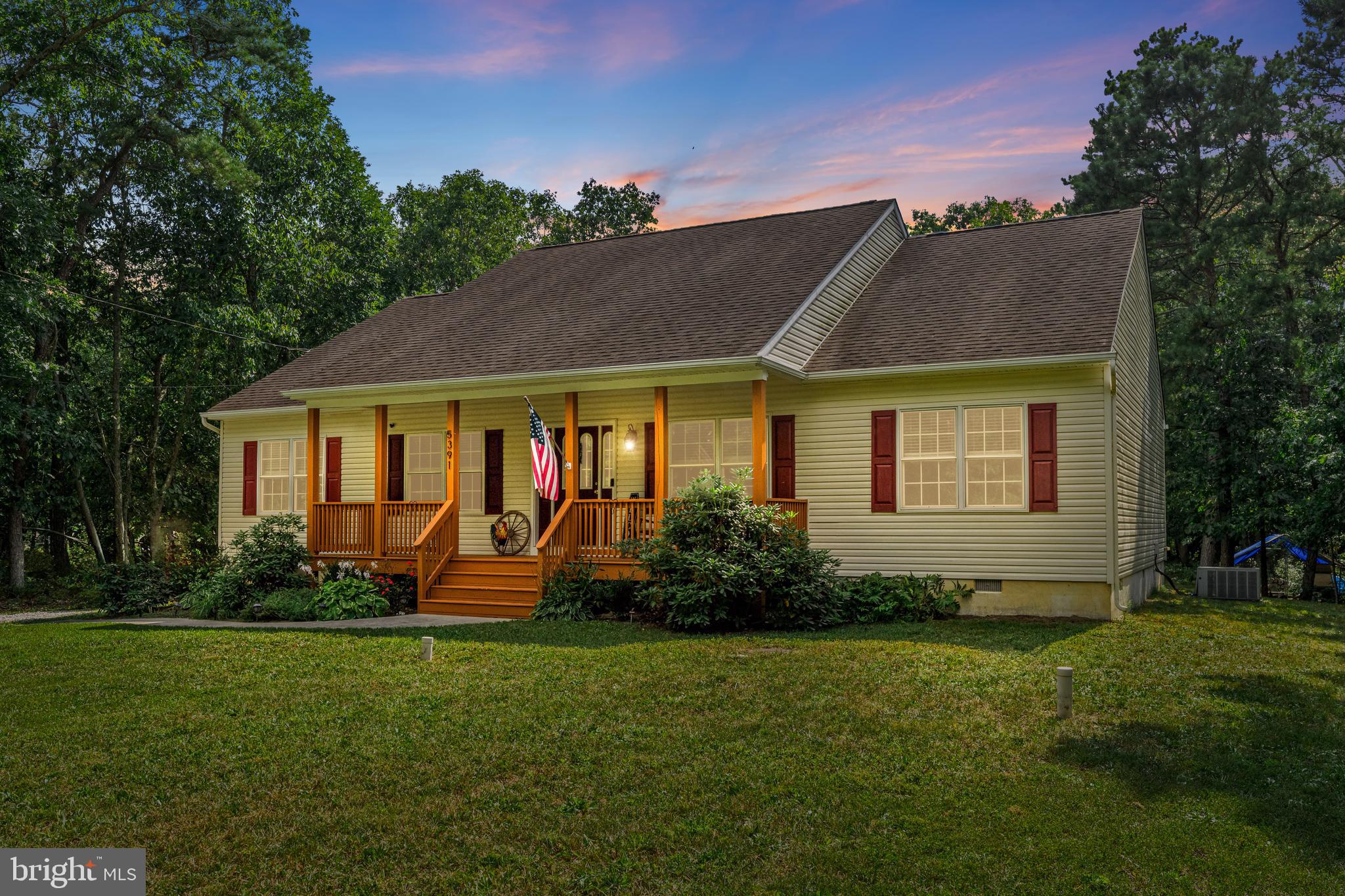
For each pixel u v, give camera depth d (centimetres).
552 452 1620
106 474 3084
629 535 1587
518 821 662
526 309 2042
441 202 4047
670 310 1766
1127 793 700
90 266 2720
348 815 675
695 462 1731
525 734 849
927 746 806
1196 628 1419
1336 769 750
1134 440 1789
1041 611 1466
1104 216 1938
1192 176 3062
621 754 794
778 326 1548
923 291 1798
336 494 2114
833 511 1608
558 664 1124
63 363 2772
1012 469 1490
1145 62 3228
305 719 912
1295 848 611
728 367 1495
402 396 1820
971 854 603
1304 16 3081
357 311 3191
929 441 1545
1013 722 869
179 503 3238
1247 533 2608
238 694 1017
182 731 880
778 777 736
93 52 2480
